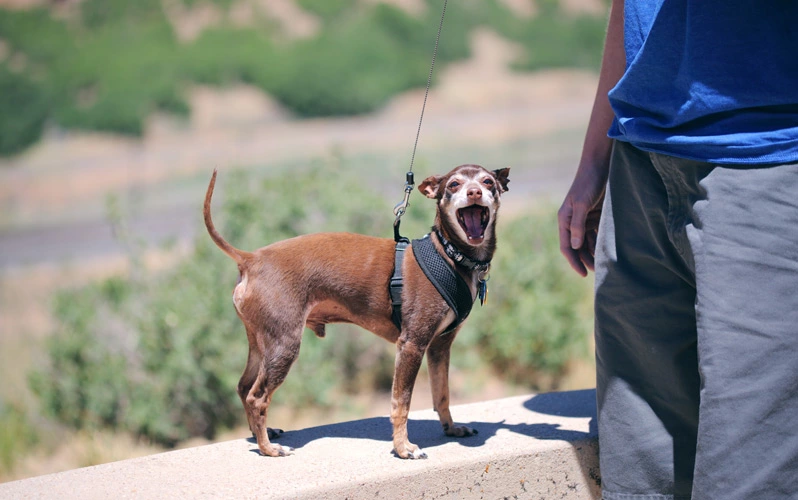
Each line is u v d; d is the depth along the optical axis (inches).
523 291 318.0
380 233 303.0
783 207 96.0
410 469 119.3
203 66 1449.3
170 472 121.0
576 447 130.0
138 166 1038.4
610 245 121.0
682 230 105.4
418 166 338.3
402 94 1502.2
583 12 1919.3
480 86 1561.3
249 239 286.4
